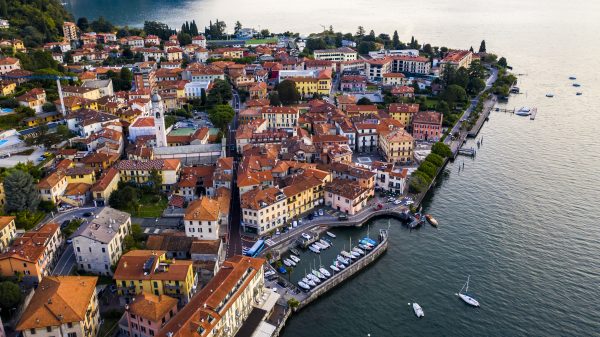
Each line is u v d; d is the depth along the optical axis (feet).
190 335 390.83
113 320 466.70
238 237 620.08
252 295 486.38
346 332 485.56
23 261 484.74
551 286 542.57
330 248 611.88
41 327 402.93
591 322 492.13
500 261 587.27
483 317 501.56
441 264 585.22
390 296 534.37
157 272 474.90
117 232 547.49
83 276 490.90
